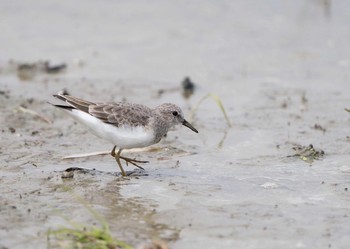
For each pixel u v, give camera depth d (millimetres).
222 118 17891
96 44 23969
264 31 24953
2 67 21625
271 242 10891
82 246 10562
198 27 25438
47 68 21484
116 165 14625
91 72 21500
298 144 15812
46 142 15812
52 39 24359
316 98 19219
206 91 20078
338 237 11062
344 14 26016
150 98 19328
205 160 14984
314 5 26953
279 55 22906
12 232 11133
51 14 26766
